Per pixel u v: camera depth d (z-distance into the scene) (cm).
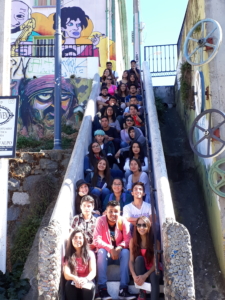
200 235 654
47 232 454
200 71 666
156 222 534
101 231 516
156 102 1125
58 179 791
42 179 782
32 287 557
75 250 475
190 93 797
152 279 466
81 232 477
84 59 1179
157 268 453
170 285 431
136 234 493
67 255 473
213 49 606
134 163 650
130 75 1144
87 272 473
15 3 1566
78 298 461
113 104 973
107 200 605
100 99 1027
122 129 900
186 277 430
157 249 489
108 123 852
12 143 583
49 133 1135
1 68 607
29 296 545
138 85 1139
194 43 787
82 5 1555
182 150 930
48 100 1155
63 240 488
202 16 661
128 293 480
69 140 1019
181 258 437
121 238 516
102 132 783
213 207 616
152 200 530
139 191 564
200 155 580
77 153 686
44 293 435
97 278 487
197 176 795
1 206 573
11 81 1172
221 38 570
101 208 608
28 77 1171
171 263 437
